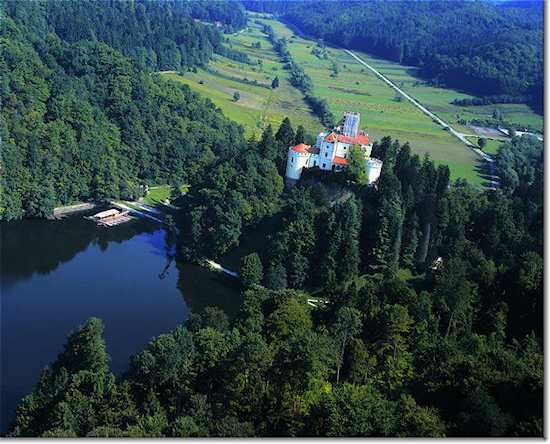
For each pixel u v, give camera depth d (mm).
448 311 162125
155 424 112438
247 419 114250
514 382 108312
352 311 142125
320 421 105375
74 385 129000
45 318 188750
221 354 134125
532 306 165500
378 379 124000
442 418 107250
